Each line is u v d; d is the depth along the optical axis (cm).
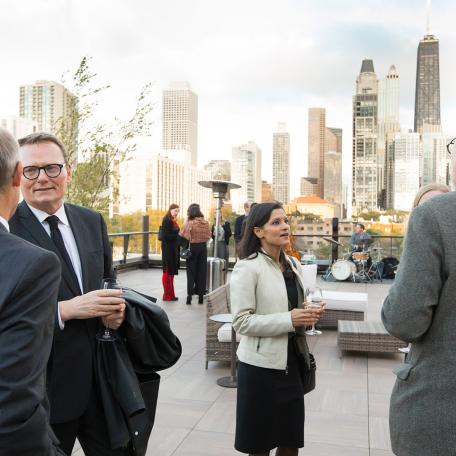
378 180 13012
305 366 252
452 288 151
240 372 251
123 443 197
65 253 203
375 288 1156
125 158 913
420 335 155
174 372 521
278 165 16300
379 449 343
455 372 152
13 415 109
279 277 254
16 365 111
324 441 355
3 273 117
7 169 128
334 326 732
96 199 898
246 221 259
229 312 608
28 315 115
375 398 446
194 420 392
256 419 243
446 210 153
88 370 195
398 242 1305
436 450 153
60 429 192
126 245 1448
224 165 8819
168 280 974
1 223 127
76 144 892
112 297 190
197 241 929
